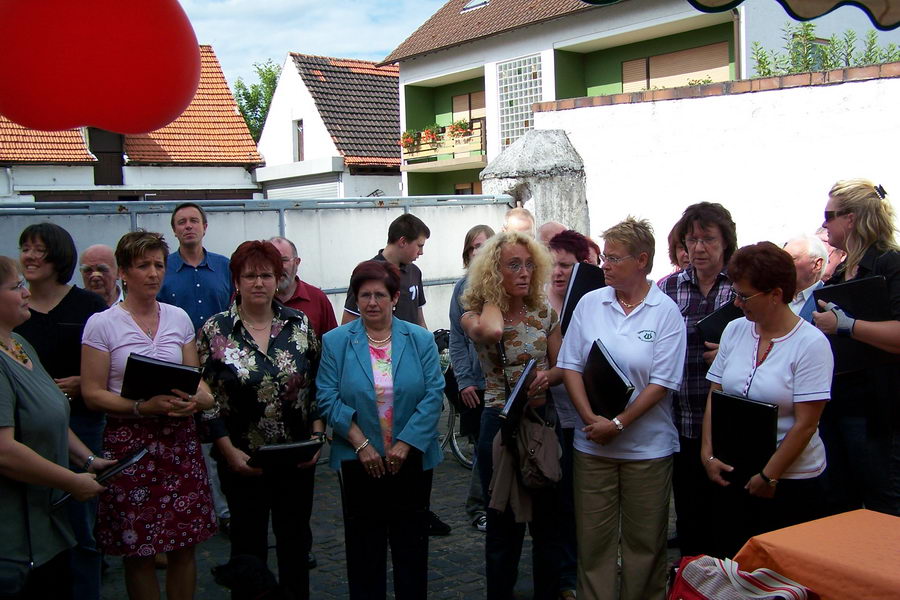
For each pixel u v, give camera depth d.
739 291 3.41
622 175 9.43
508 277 3.92
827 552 2.51
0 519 3.08
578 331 3.90
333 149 26.72
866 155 7.59
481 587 4.63
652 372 3.71
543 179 9.85
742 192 8.45
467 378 5.20
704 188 8.71
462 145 24.28
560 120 10.05
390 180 27.62
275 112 30.02
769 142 8.21
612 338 3.78
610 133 9.52
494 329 3.84
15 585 3.10
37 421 3.22
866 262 3.77
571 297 4.50
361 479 3.86
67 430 3.42
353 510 3.87
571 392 3.86
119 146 25.25
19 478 3.08
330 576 4.86
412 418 3.87
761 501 3.40
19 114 2.72
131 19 2.65
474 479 5.55
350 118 27.86
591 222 9.78
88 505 4.03
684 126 8.82
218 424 3.86
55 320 4.20
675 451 3.85
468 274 4.16
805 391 3.28
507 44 22.78
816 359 3.29
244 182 27.56
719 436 3.51
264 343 3.97
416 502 3.90
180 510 3.74
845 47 16.25
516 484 3.80
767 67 15.59
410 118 26.55
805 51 15.49
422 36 25.81
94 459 3.65
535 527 4.00
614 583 3.85
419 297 6.70
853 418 3.76
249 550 3.89
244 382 3.86
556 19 21.11
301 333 4.06
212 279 5.81
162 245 3.89
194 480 3.80
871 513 2.88
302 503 3.99
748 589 2.57
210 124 27.42
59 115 2.73
